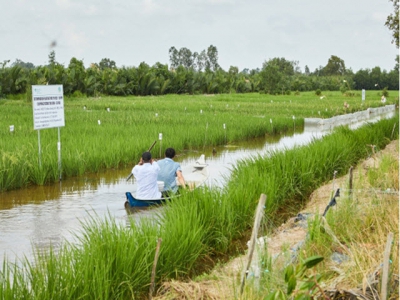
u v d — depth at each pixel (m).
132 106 41.03
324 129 31.20
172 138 20.67
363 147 18.00
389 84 122.88
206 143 22.66
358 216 8.43
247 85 94.31
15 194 13.03
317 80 113.12
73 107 39.34
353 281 5.90
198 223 8.52
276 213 11.24
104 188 13.84
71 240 9.33
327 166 14.33
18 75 57.09
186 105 43.53
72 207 11.76
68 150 16.12
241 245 9.17
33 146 16.52
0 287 5.52
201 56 182.00
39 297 5.61
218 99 60.50
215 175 15.77
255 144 23.83
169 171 12.20
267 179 11.16
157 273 7.07
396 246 6.37
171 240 7.51
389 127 22.64
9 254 8.46
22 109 34.16
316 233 7.54
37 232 9.80
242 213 9.64
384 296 5.17
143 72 72.19
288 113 38.25
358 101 57.34
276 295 5.20
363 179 11.31
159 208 10.55
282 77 85.69
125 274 6.48
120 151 17.19
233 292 6.04
